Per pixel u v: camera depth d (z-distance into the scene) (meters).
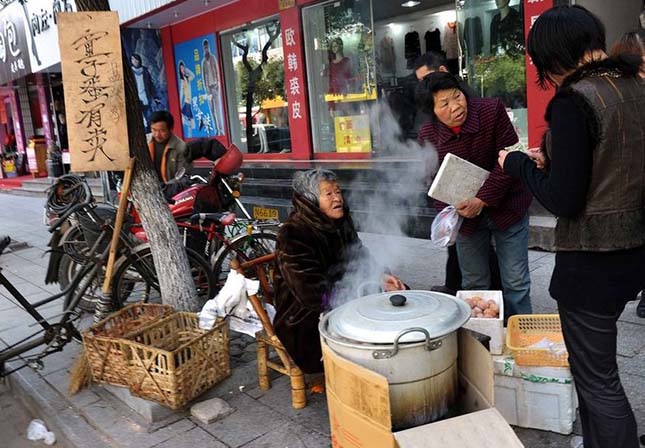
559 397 2.47
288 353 2.90
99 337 3.15
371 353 1.98
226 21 9.12
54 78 15.14
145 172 3.70
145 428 2.97
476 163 2.98
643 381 2.84
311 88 8.24
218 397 3.19
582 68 1.82
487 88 5.95
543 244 5.12
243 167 8.70
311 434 2.77
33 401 3.58
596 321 1.91
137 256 4.22
